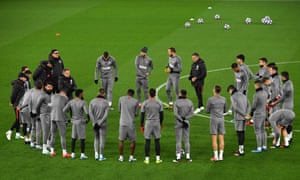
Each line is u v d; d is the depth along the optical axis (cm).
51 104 3559
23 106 3747
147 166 3412
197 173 3306
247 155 3581
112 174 3294
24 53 6281
